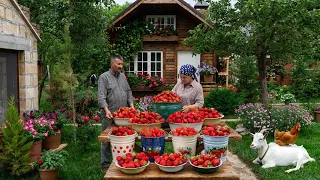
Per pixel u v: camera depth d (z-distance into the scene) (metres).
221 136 3.18
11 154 4.41
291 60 8.73
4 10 4.86
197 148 3.94
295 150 5.14
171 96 4.06
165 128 3.96
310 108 10.02
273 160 5.09
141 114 3.66
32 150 4.78
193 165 2.87
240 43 7.14
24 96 5.54
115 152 3.24
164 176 2.76
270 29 6.68
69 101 6.89
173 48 12.60
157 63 12.70
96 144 6.51
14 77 5.37
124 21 12.28
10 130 4.42
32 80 5.83
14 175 4.59
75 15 7.89
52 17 7.75
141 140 3.32
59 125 5.64
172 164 2.83
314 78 10.85
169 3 11.84
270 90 13.66
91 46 8.97
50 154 4.52
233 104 10.12
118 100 4.67
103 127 4.73
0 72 4.93
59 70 6.54
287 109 7.34
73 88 6.54
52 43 10.08
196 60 12.59
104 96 4.57
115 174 2.82
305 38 7.02
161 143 3.27
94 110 7.16
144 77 12.02
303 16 6.46
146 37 12.28
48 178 4.41
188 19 12.52
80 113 6.72
